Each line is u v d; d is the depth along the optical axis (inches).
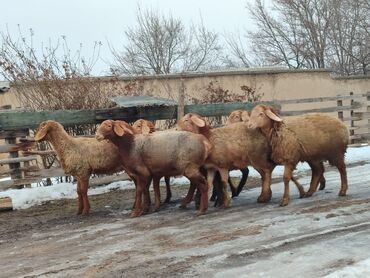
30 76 514.0
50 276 237.5
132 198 427.2
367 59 1347.2
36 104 508.7
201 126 353.4
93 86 522.3
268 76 820.6
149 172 352.5
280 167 537.0
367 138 693.9
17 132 450.3
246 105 519.5
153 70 1443.2
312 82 863.7
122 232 311.0
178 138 343.0
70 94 510.3
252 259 238.8
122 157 352.2
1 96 624.7
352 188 398.6
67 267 249.0
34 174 451.8
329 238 263.0
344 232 272.1
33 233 328.8
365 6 1326.3
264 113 348.2
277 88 828.6
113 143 352.8
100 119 461.1
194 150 340.8
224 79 777.6
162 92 716.0
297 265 226.5
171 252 259.8
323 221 296.8
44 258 269.1
